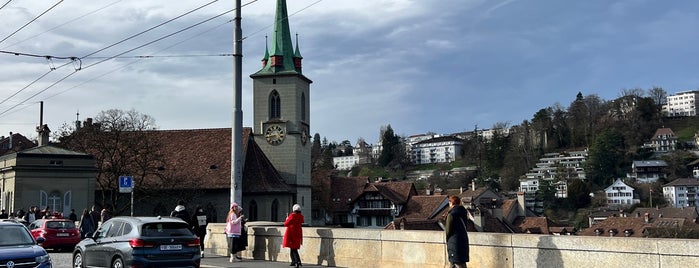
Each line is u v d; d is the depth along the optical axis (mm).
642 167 192875
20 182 53344
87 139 66500
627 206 157875
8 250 17125
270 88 78000
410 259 18203
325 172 106375
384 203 99625
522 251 15180
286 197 73375
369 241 19641
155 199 71562
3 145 116000
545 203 165000
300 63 79875
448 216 14828
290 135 77062
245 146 75625
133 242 17984
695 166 195625
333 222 102812
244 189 72812
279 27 79062
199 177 73625
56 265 23859
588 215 146375
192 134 79500
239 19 23328
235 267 21156
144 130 69375
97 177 65750
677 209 109688
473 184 124750
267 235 23875
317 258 21484
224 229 26141
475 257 16281
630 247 13023
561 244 14320
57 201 54750
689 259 12086
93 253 19531
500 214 80250
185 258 18578
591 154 192875
